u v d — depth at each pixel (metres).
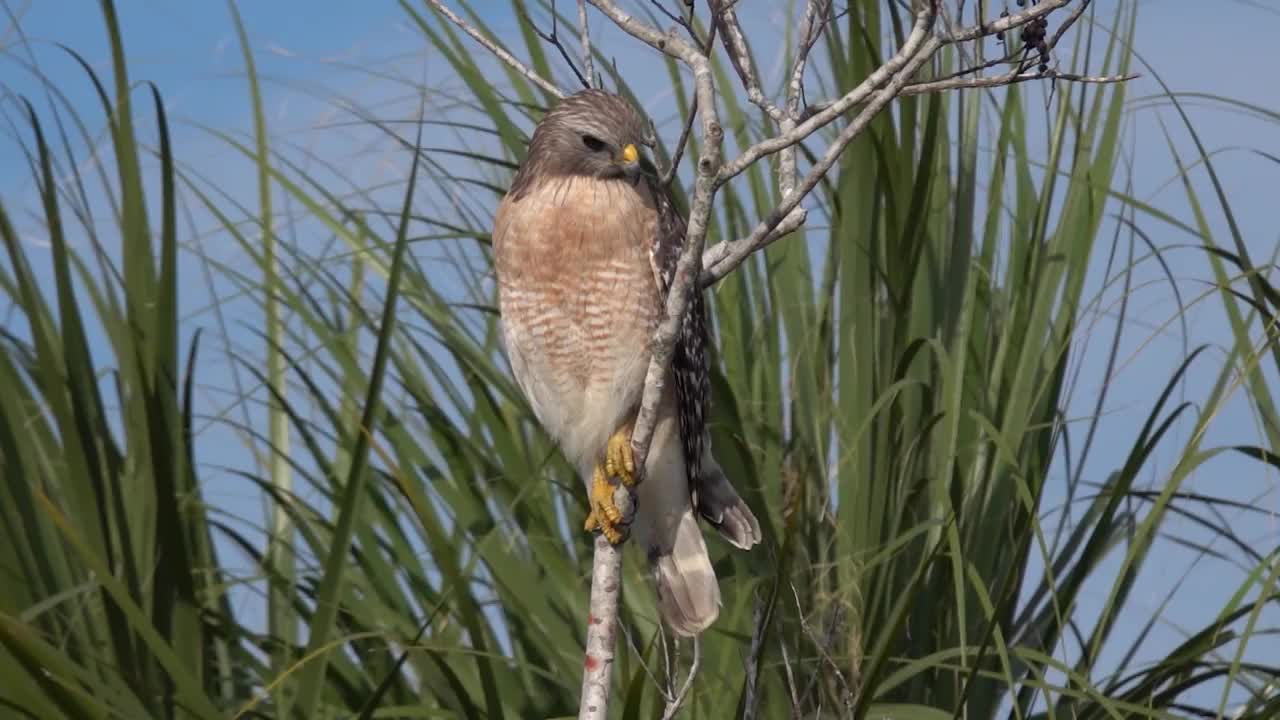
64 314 9.60
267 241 11.23
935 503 10.59
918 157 11.14
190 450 10.23
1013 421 10.60
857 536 10.39
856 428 10.61
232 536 10.72
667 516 9.95
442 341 11.14
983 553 10.55
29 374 10.36
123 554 9.50
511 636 10.58
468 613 8.48
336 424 10.78
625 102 10.00
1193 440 9.13
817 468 10.82
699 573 9.88
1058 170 11.33
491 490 10.80
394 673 8.79
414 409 11.07
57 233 9.56
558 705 10.31
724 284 11.30
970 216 11.34
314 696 8.97
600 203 9.80
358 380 11.00
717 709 9.67
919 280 11.00
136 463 9.72
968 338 11.00
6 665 8.26
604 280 9.81
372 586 10.56
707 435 10.12
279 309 11.25
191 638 9.45
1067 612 10.55
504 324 10.14
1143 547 10.83
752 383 11.18
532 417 11.26
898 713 9.40
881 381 10.75
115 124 9.78
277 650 10.47
